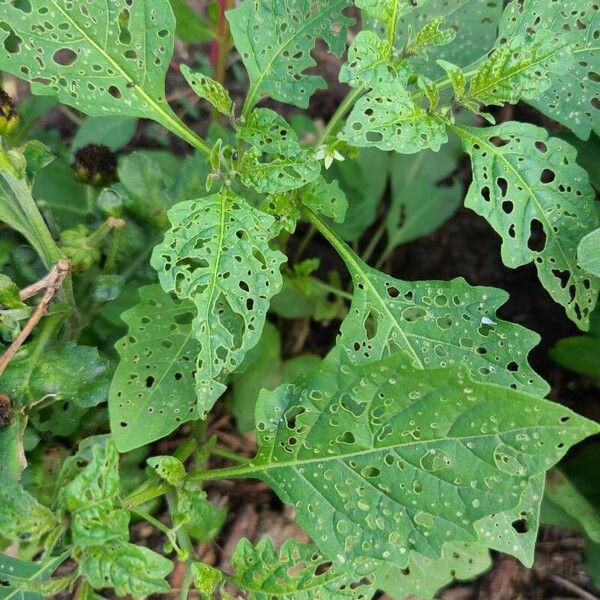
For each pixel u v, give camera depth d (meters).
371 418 0.17
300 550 0.18
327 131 0.22
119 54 0.19
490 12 0.22
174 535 0.17
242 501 0.26
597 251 0.18
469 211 0.31
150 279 0.22
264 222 0.18
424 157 0.29
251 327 0.17
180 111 0.33
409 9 0.18
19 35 0.19
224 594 0.18
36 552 0.17
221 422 0.26
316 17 0.20
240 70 0.33
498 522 0.18
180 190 0.22
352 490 0.17
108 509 0.15
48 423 0.20
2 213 0.19
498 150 0.18
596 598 0.24
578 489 0.25
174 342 0.19
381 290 0.20
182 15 0.27
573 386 0.28
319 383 0.18
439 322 0.19
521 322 0.29
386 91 0.17
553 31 0.20
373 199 0.28
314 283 0.27
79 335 0.22
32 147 0.19
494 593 0.24
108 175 0.22
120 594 0.15
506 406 0.16
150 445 0.25
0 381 0.18
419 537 0.17
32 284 0.19
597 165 0.23
